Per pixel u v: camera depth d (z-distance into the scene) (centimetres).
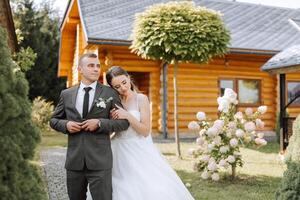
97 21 1337
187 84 1331
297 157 339
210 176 659
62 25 1772
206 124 660
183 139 1251
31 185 230
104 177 298
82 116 304
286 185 334
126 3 1548
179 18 795
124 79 364
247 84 1437
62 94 322
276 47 1410
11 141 221
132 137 370
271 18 1741
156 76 1322
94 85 314
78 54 1639
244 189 577
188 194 379
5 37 234
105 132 301
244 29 1566
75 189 312
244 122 655
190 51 803
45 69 2431
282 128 922
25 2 2517
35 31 2428
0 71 223
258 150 1014
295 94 1501
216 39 810
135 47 871
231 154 638
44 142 1245
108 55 1234
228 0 1864
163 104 1288
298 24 1684
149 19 816
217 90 1373
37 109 1673
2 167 215
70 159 304
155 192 347
